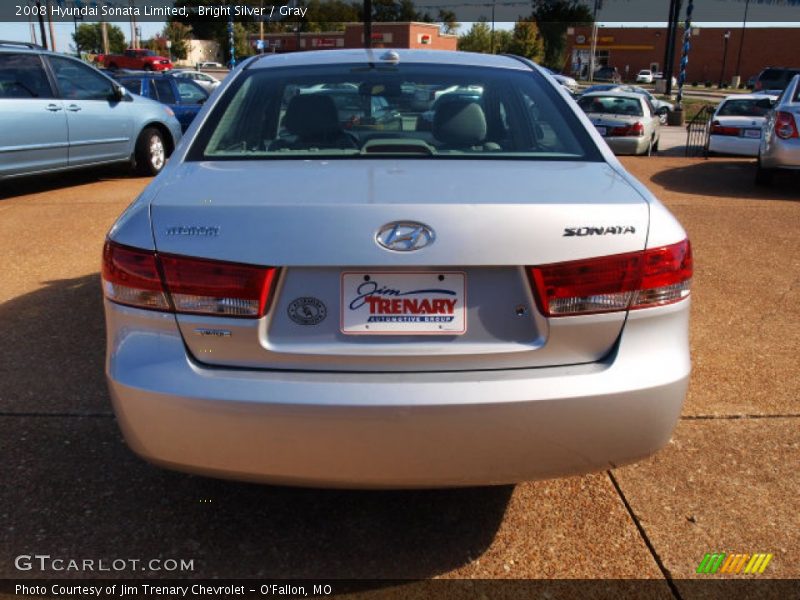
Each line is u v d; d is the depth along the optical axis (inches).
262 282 83.0
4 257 235.6
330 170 98.1
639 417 86.0
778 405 142.3
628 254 85.4
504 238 83.2
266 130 115.1
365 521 107.2
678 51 2999.5
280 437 82.8
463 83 123.0
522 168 100.9
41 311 186.4
